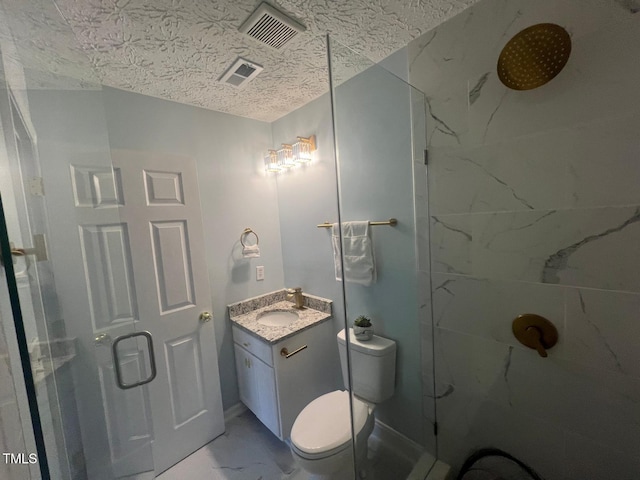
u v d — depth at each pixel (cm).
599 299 86
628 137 77
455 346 122
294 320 196
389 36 118
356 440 123
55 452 70
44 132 72
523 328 100
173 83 147
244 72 142
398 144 125
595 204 84
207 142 184
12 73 62
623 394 84
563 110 87
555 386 97
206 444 171
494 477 113
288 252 221
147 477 110
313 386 180
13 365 49
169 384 156
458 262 117
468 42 105
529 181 96
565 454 97
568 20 83
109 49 115
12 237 57
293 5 98
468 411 121
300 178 202
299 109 194
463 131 110
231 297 196
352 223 128
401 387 138
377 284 134
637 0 73
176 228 159
